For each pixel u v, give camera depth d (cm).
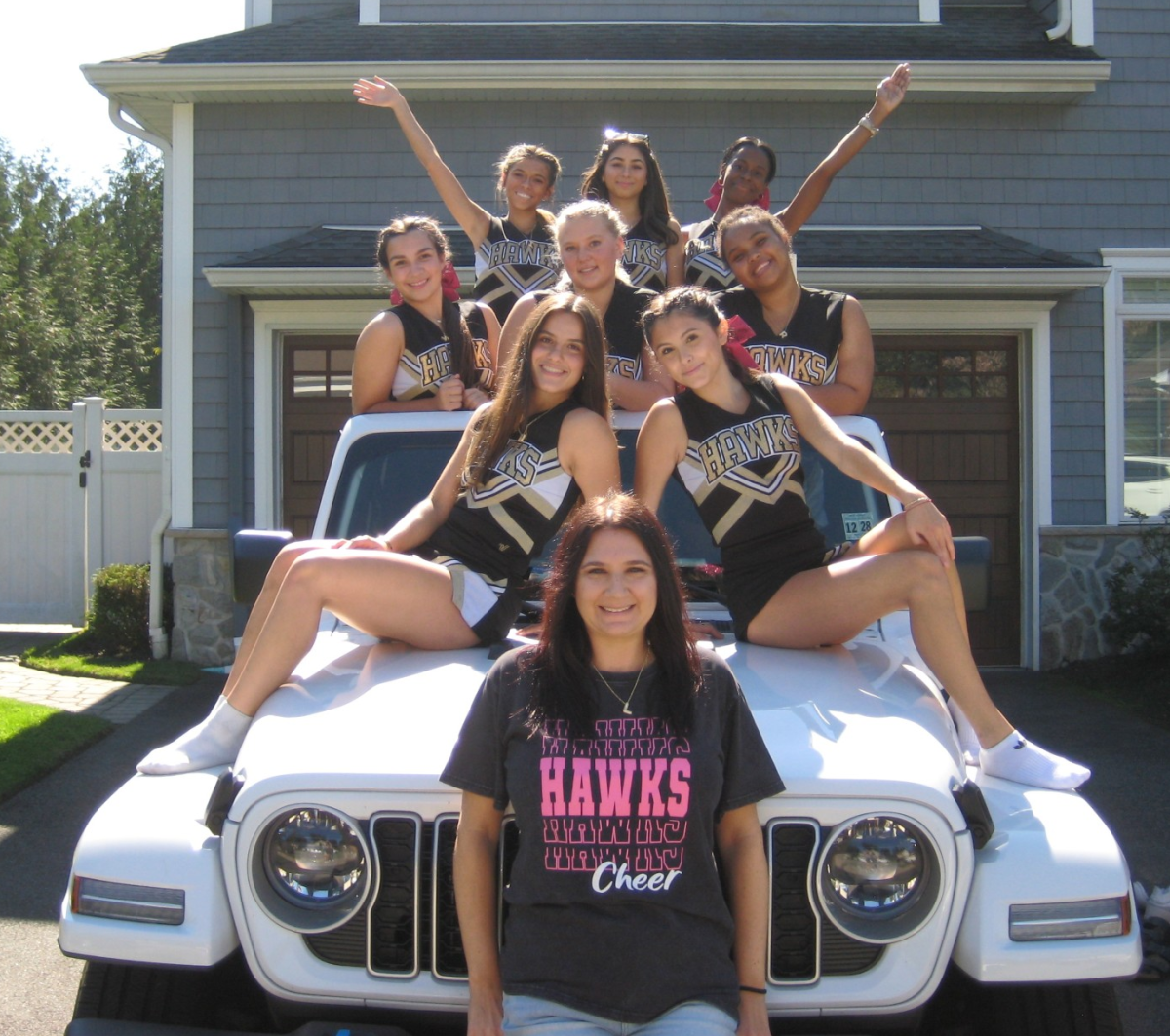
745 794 244
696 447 337
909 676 314
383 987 254
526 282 496
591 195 488
